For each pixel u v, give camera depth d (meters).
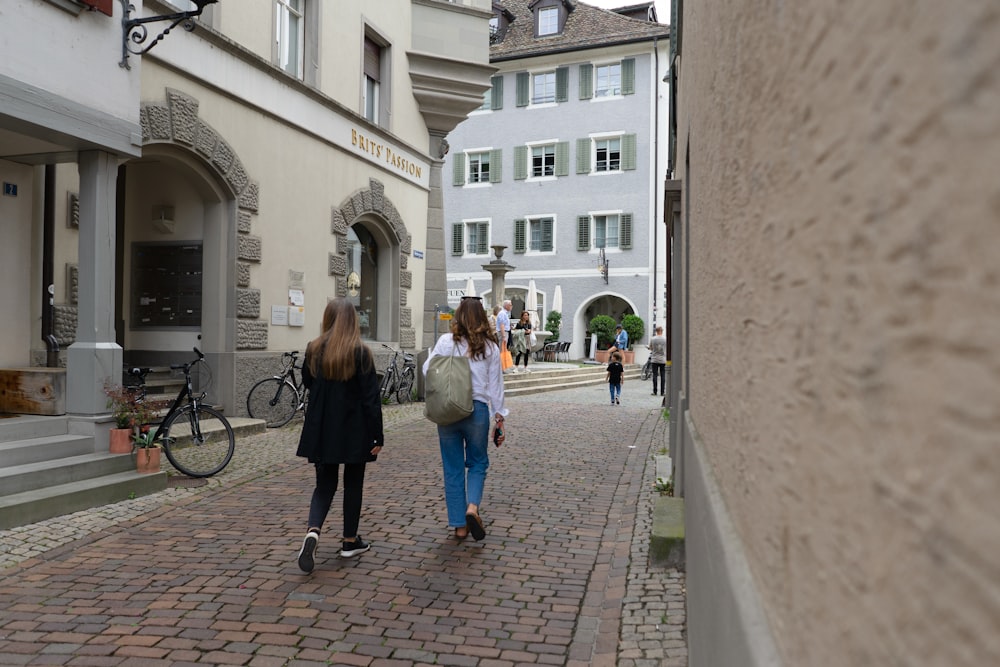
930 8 0.34
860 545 0.46
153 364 10.79
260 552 5.07
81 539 5.30
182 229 10.61
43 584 4.43
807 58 0.62
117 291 10.95
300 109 11.70
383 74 14.71
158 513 6.08
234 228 10.37
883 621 0.41
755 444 0.96
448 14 15.78
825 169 0.56
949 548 0.32
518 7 35.38
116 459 6.68
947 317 0.32
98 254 6.76
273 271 11.20
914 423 0.37
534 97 32.50
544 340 28.42
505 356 19.41
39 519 5.64
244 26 10.46
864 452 0.45
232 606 4.11
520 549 5.20
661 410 14.59
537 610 4.11
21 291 7.53
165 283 10.73
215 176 10.06
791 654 0.69
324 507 4.71
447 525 5.77
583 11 33.56
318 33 12.17
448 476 5.30
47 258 7.88
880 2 0.42
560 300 29.39
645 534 5.48
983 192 0.28
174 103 9.09
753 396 0.98
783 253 0.74
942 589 0.33
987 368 0.28
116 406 6.83
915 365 0.36
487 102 33.06
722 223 1.45
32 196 7.65
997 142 0.27
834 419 0.53
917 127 0.36
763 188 0.88
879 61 0.42
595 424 12.20
